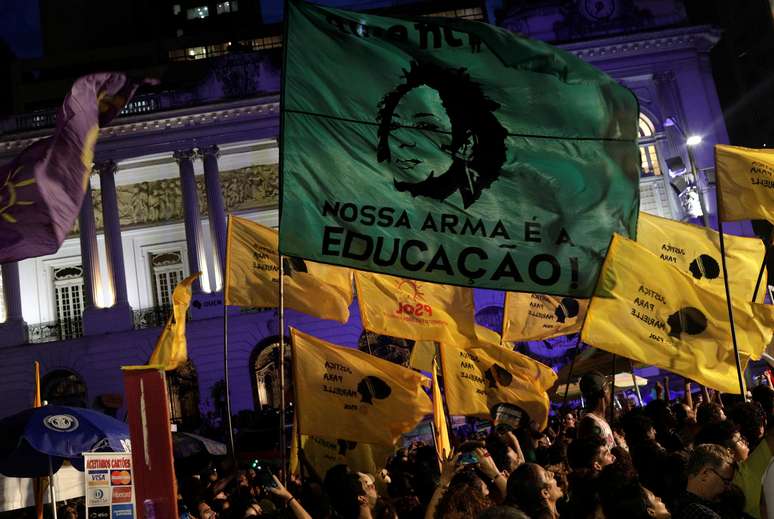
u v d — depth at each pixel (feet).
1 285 172.65
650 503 16.26
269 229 42.22
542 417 41.50
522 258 24.02
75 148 23.59
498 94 24.44
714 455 17.29
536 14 174.60
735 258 41.57
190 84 185.06
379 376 34.04
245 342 161.38
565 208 24.31
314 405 33.65
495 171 24.23
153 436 19.72
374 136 24.11
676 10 175.63
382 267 23.59
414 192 23.93
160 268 175.01
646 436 23.44
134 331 163.63
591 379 31.71
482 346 41.24
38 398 36.94
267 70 172.65
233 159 176.14
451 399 40.27
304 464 35.22
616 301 29.45
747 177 34.83
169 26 224.94
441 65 24.39
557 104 24.44
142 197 176.04
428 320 37.93
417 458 32.53
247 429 81.15
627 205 24.64
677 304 29.60
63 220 23.36
